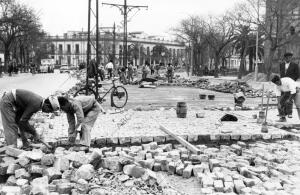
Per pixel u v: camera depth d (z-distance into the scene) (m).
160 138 10.66
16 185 6.80
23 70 70.06
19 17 53.28
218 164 8.03
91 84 20.09
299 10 42.03
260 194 6.47
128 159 7.34
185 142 9.74
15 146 8.73
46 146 9.06
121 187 6.68
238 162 8.36
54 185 6.55
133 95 26.33
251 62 62.38
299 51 46.34
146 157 8.69
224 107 17.98
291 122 13.52
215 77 56.94
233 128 12.25
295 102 13.62
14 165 7.23
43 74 63.16
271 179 7.45
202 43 62.59
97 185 6.68
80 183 6.54
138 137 10.54
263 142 10.83
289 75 13.94
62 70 77.69
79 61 115.94
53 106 8.71
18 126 9.09
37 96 8.72
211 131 11.61
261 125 12.94
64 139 10.02
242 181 7.06
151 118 14.37
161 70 79.00
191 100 22.92
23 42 65.25
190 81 41.59
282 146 10.10
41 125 12.20
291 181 7.31
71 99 9.11
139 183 6.79
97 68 19.02
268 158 8.78
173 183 7.41
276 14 38.53
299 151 9.63
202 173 7.62
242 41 53.72
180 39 72.06
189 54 71.50
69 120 9.48
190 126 12.55
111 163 7.34
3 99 8.61
